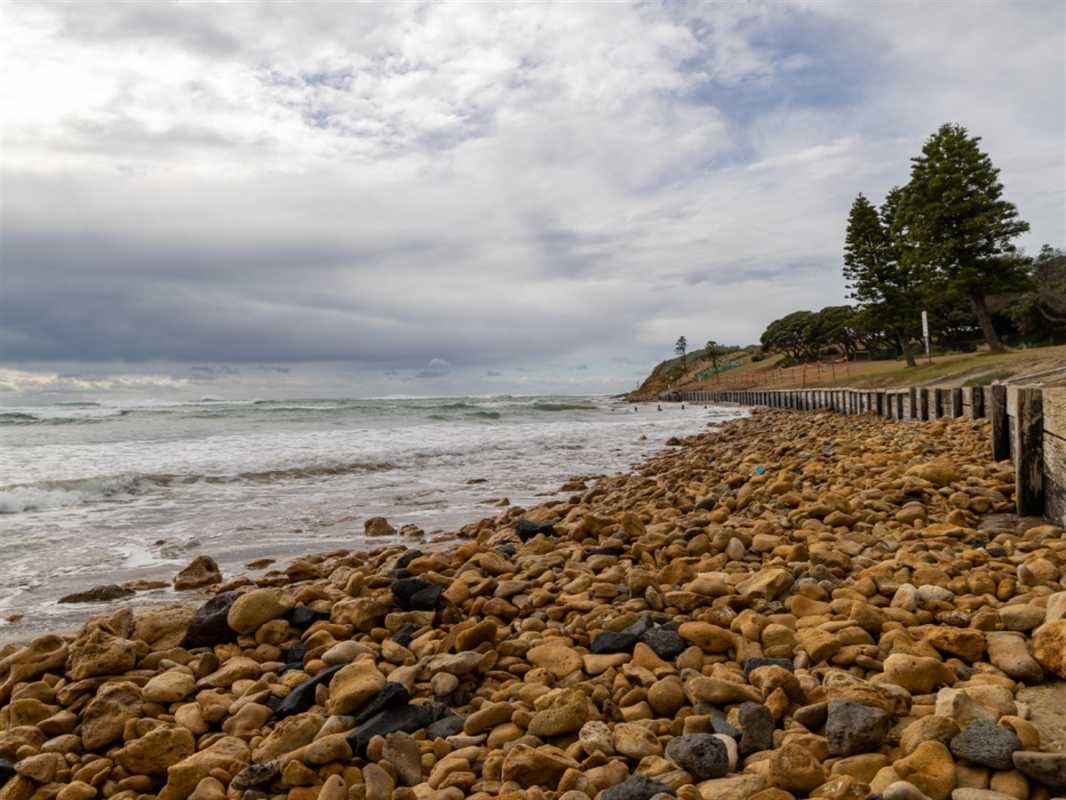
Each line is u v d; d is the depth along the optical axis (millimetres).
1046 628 3158
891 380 43281
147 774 3090
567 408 59688
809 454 12836
